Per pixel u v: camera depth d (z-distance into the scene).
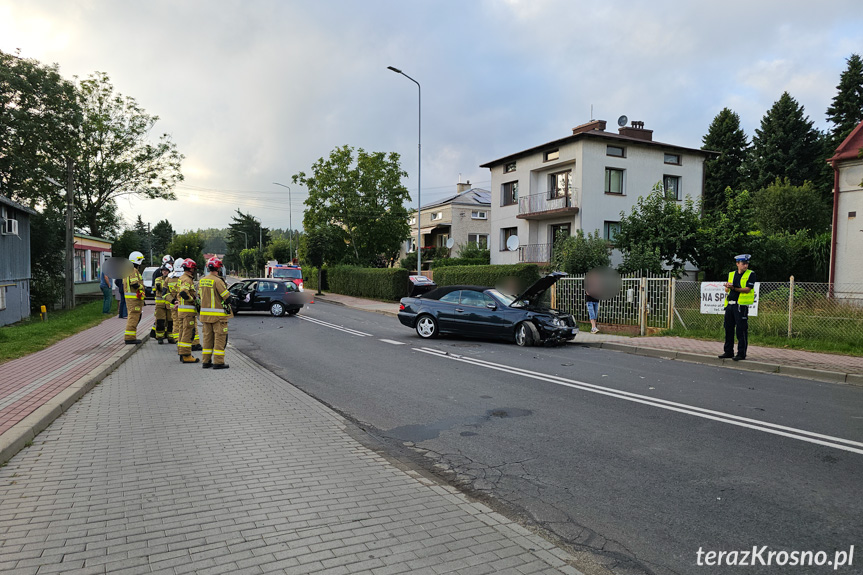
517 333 12.59
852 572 2.95
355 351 11.66
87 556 2.91
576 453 5.02
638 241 20.78
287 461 4.61
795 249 24.34
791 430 5.62
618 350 12.05
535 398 7.20
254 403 6.71
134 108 37.50
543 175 29.56
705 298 13.30
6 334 12.25
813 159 42.50
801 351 10.74
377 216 39.03
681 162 28.92
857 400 7.01
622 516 3.71
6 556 2.89
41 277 22.98
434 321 13.79
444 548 3.13
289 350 11.91
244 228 98.50
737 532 3.44
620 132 28.67
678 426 5.82
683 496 4.01
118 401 6.71
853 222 17.72
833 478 4.30
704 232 20.83
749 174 45.00
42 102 24.88
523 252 30.19
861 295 11.44
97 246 36.88
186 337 9.90
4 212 16.70
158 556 2.93
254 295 20.83
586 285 15.05
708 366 9.81
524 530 3.43
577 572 2.91
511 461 4.84
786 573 2.96
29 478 4.08
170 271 12.86
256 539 3.16
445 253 43.53
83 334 13.52
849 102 40.16
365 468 4.52
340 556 2.99
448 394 7.49
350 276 35.97
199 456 4.67
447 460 4.89
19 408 5.79
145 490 3.88
